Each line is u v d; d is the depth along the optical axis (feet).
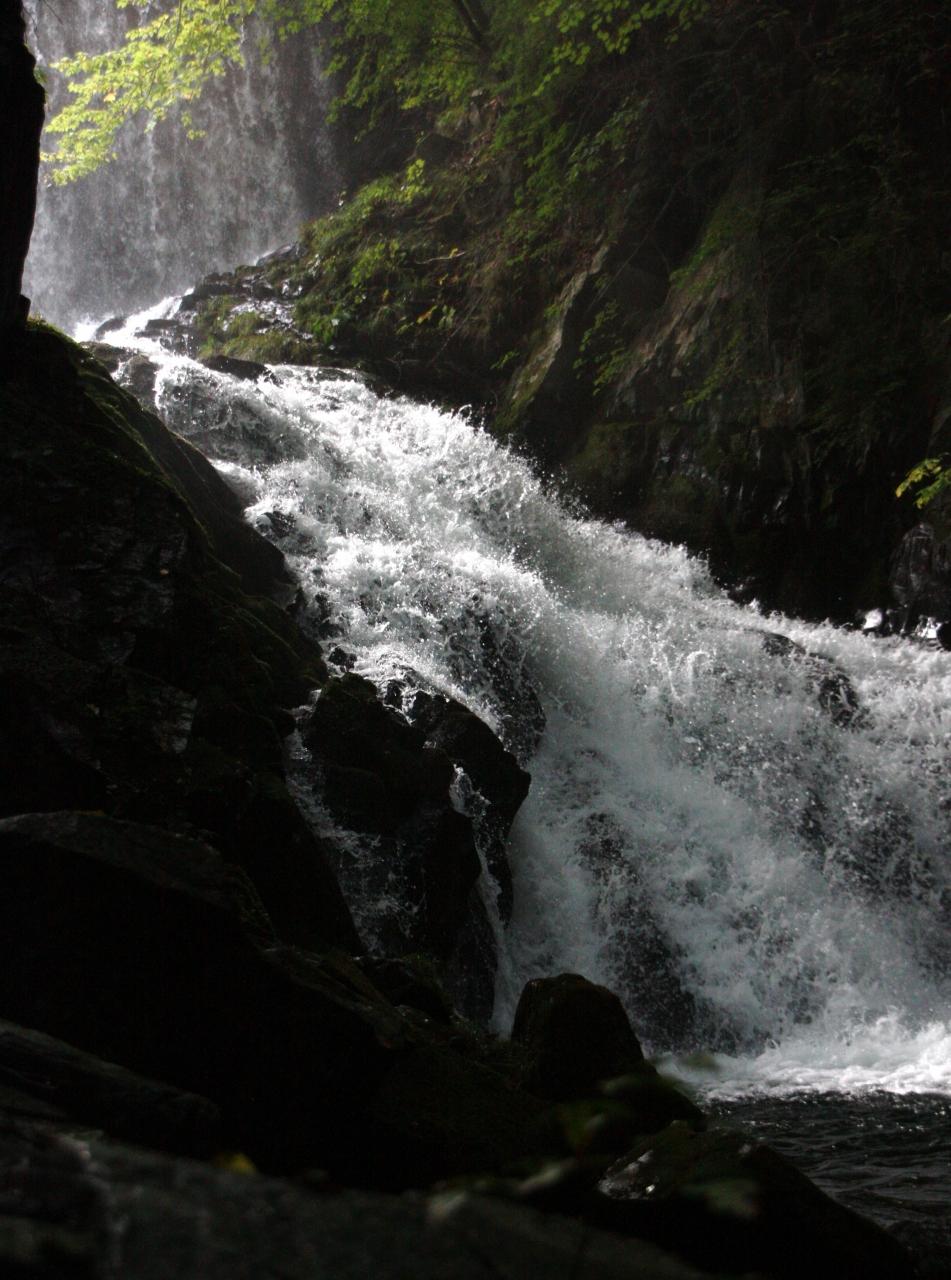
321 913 19.42
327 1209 4.47
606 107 54.90
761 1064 24.88
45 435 21.94
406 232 61.00
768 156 48.98
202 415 38.81
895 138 46.34
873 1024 27.94
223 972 11.53
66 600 19.58
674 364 49.93
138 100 57.67
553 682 33.83
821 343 46.55
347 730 23.97
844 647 41.42
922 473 40.16
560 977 17.28
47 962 11.25
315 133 69.26
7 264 22.57
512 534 44.29
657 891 29.40
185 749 18.10
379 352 57.11
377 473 41.68
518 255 56.54
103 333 61.52
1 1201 4.02
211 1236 4.05
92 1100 8.59
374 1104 12.57
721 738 34.37
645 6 49.65
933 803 34.55
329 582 31.91
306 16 60.54
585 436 52.21
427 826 23.80
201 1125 8.73
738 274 48.44
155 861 11.63
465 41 58.70
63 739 15.96
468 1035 16.96
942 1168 16.97
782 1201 10.85
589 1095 15.67
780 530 46.91
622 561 46.44
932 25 47.11
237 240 71.10
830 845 32.63
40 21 68.08
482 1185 5.04
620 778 32.14
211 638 21.90
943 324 44.52
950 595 42.34
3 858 11.27
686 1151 11.44
